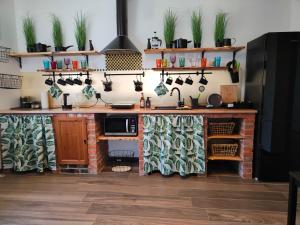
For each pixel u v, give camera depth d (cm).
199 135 294
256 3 331
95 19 355
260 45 279
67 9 356
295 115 268
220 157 309
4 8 336
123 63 359
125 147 379
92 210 225
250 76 313
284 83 265
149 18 347
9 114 314
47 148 315
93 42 359
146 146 303
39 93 374
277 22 331
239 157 308
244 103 304
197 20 326
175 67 329
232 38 339
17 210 226
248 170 299
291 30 325
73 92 371
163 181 293
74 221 207
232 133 315
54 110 313
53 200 245
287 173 284
